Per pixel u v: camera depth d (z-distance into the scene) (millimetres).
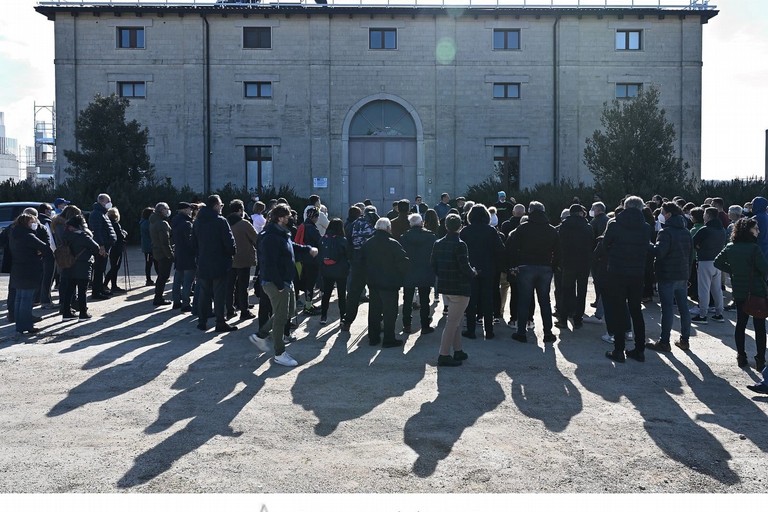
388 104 32844
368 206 12891
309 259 11883
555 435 5828
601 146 28219
